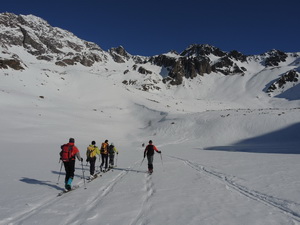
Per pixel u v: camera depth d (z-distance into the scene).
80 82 112.50
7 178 11.45
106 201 7.59
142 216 6.18
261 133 48.34
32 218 6.07
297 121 48.72
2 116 53.34
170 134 58.91
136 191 8.91
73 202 7.52
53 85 102.12
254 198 7.82
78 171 14.39
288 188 8.80
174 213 6.39
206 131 54.78
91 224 5.65
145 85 171.38
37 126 51.34
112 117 79.69
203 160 18.16
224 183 10.12
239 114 58.59
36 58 199.88
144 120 79.88
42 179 11.39
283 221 5.81
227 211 6.54
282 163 15.27
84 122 63.84
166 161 18.55
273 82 181.75
